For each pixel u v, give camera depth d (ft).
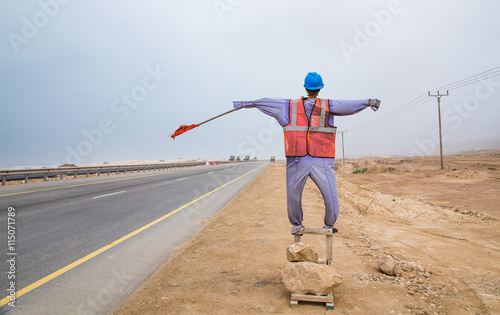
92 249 18.21
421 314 9.14
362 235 19.94
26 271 14.61
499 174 84.28
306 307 9.68
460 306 9.77
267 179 71.77
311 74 10.24
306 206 30.40
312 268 9.67
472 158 200.44
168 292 11.43
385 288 11.03
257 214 27.78
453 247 17.76
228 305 10.07
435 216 33.12
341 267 13.32
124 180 71.46
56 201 37.17
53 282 13.25
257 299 10.42
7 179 59.77
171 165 146.82
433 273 12.93
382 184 78.95
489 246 18.19
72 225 24.71
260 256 15.40
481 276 12.75
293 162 10.11
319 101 9.96
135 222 26.00
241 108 10.90
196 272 13.48
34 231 22.66
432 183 74.90
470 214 35.35
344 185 55.47
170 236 21.42
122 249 18.25
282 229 21.31
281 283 11.79
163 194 45.01
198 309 9.90
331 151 10.05
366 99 9.79
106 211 31.01
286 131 10.12
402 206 40.68
